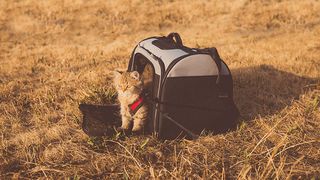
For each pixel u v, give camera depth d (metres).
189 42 10.66
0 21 13.22
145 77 5.34
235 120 5.02
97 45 10.81
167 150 4.64
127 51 9.69
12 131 5.22
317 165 4.31
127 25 13.20
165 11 14.26
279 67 7.91
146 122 4.99
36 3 14.74
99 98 6.04
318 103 5.91
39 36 12.21
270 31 12.02
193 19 13.63
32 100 6.33
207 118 4.83
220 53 9.10
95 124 5.22
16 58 9.34
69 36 12.24
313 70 7.68
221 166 4.28
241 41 10.78
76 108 5.84
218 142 4.82
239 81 6.88
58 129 5.15
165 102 4.58
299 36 10.90
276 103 5.98
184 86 4.57
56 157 4.50
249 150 4.62
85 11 14.27
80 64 8.48
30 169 4.27
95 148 4.66
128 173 4.17
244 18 13.38
